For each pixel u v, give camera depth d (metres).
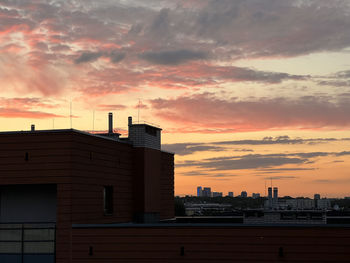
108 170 38.41
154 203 44.59
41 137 34.09
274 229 30.44
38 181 33.78
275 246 30.31
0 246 34.09
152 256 31.89
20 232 33.91
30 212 35.97
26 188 36.28
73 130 33.81
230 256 30.81
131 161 42.72
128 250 32.28
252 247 30.59
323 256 29.77
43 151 33.97
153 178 44.72
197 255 31.28
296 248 30.09
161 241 31.88
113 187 39.09
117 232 32.56
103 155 37.78
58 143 33.81
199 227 31.42
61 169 33.53
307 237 30.03
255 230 30.66
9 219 36.31
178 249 31.58
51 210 35.62
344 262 29.53
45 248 33.41
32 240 33.66
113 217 38.75
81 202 34.34
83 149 34.97
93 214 35.84
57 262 33.06
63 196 33.34
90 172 35.72
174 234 31.75
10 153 34.47
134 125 43.25
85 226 33.00
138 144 43.00
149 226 32.16
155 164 45.34
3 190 36.69
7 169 34.38
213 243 31.12
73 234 33.03
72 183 33.44
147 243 32.06
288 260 30.12
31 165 34.03
